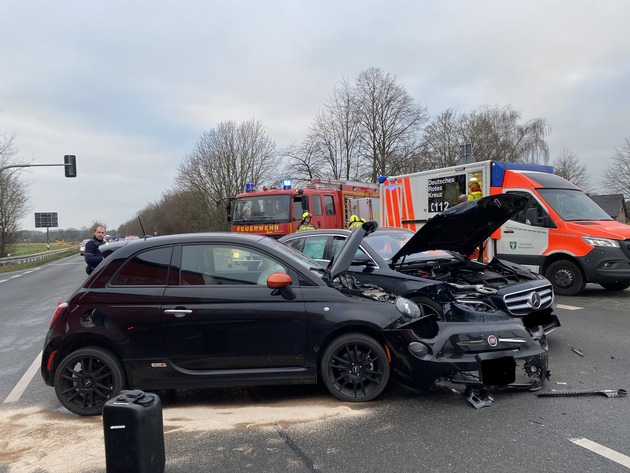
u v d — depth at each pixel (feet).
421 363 13.16
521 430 11.54
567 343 19.42
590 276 28.17
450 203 37.17
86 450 11.51
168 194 208.54
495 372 13.35
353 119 124.36
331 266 15.23
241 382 13.53
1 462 10.98
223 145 157.89
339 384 13.87
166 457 10.85
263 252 14.19
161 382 13.60
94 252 29.07
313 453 10.82
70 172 78.54
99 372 13.75
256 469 10.19
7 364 20.06
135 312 13.53
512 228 31.94
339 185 51.34
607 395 13.51
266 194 43.91
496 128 136.46
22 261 113.09
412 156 122.21
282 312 13.50
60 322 13.71
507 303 16.80
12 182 115.75
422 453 10.59
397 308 13.76
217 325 13.47
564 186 31.83
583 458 10.09
